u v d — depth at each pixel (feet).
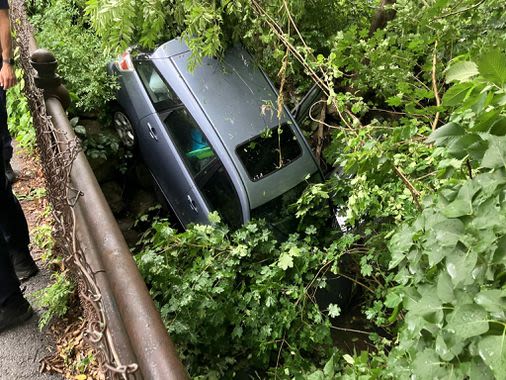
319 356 12.66
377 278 13.47
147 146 17.10
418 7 13.24
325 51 18.35
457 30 11.79
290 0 14.70
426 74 12.81
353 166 8.26
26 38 12.88
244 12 14.80
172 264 11.71
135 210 18.63
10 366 7.55
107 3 12.60
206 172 15.49
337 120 18.92
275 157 15.76
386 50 13.07
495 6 11.89
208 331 11.05
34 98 9.23
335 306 12.32
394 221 11.64
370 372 7.20
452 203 4.00
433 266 4.31
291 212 15.55
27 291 9.09
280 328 11.63
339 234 15.16
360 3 18.97
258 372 11.96
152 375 3.52
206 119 15.23
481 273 3.61
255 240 13.05
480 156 4.23
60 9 19.85
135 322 3.99
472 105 4.58
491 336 3.29
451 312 3.82
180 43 16.40
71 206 5.20
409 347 4.65
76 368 7.55
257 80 16.58
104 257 4.87
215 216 13.44
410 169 8.77
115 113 18.15
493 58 4.21
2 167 8.11
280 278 12.41
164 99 16.16
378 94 14.74
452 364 3.80
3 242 7.66
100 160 17.66
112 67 17.57
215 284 11.88
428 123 10.74
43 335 8.14
